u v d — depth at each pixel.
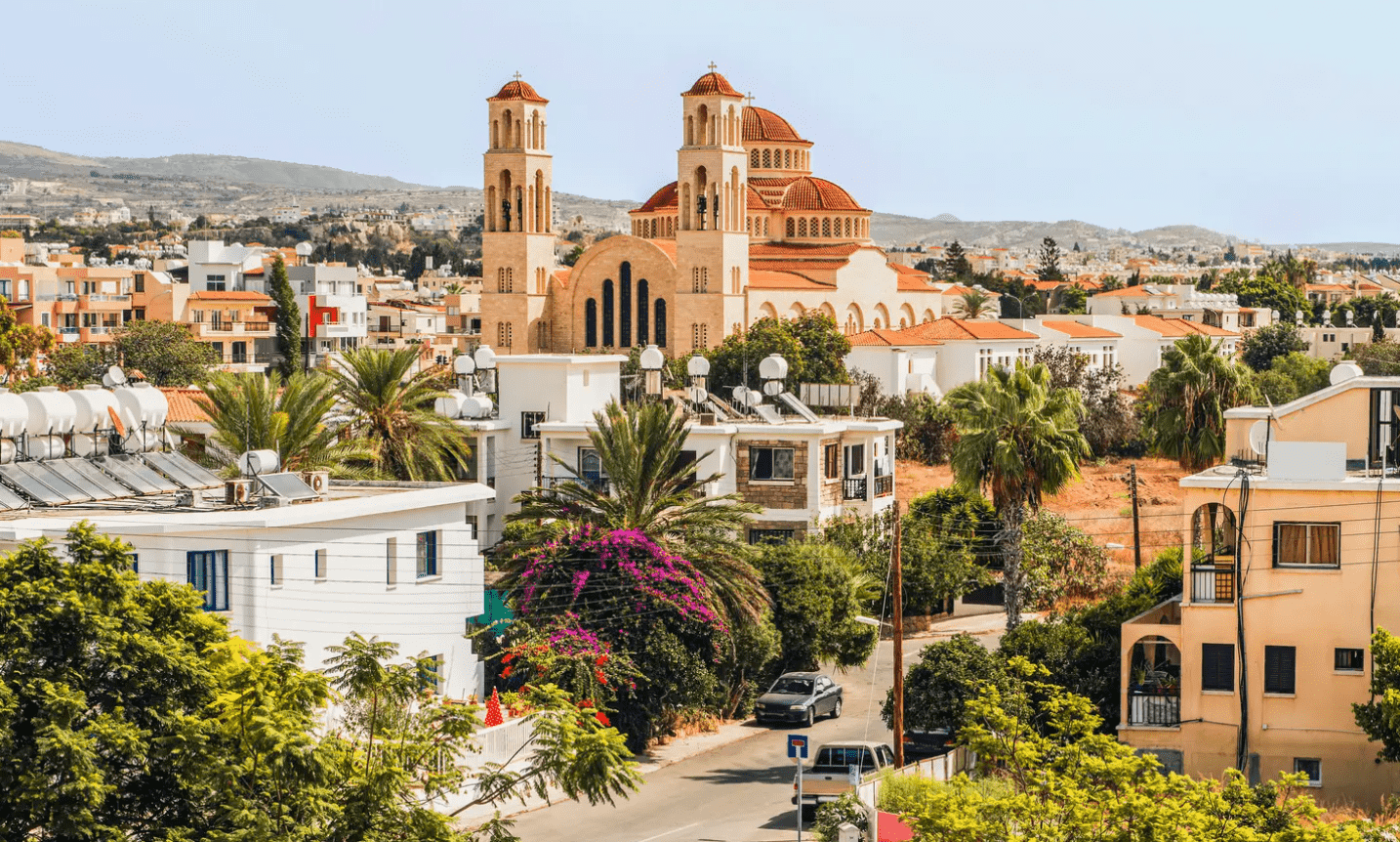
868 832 43.69
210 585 46.00
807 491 74.50
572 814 49.91
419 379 76.81
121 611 32.69
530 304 189.50
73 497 48.47
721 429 74.44
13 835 29.61
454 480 78.69
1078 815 35.62
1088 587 81.00
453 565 54.25
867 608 72.06
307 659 48.00
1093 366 175.12
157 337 146.50
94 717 31.03
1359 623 47.22
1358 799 47.16
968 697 52.25
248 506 48.88
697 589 57.31
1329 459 47.41
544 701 36.31
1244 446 56.09
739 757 56.72
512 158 189.25
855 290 191.50
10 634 30.91
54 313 188.50
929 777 46.75
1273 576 47.81
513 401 83.06
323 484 53.16
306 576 48.09
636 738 56.97
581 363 83.56
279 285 183.50
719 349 159.62
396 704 36.16
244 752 31.83
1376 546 47.06
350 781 32.72
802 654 65.19
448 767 35.69
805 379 152.12
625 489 61.97
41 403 50.44
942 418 129.75
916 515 83.19
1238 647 47.88
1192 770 48.72
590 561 57.53
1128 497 114.19
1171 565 57.69
